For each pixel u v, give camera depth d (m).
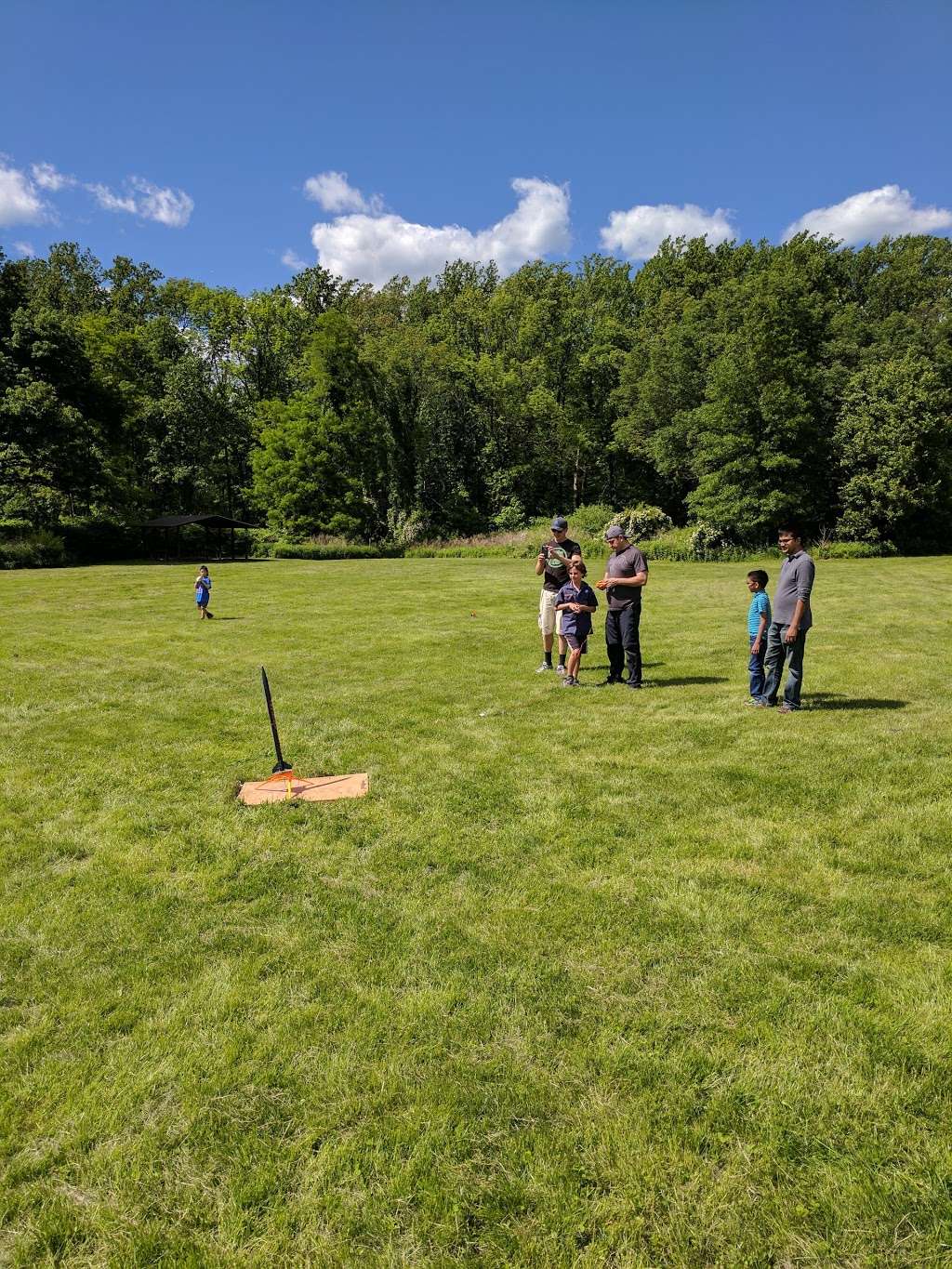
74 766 6.02
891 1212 2.00
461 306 63.44
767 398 34.62
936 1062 2.53
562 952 3.26
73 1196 2.17
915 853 4.07
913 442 33.88
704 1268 1.88
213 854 4.37
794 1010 2.81
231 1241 2.01
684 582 21.59
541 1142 2.27
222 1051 2.71
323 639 12.19
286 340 54.22
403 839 4.48
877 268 55.91
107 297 55.94
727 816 4.65
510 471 53.34
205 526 40.19
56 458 33.38
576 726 6.75
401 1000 2.96
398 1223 2.04
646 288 63.53
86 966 3.28
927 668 8.90
